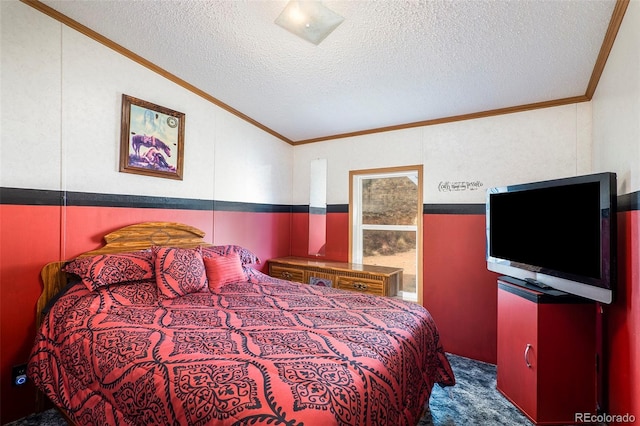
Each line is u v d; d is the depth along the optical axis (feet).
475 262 9.31
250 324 5.40
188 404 3.38
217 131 10.30
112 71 7.78
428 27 6.07
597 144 7.21
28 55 6.48
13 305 6.31
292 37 6.84
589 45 6.11
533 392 6.23
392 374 4.36
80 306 5.89
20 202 6.40
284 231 13.03
